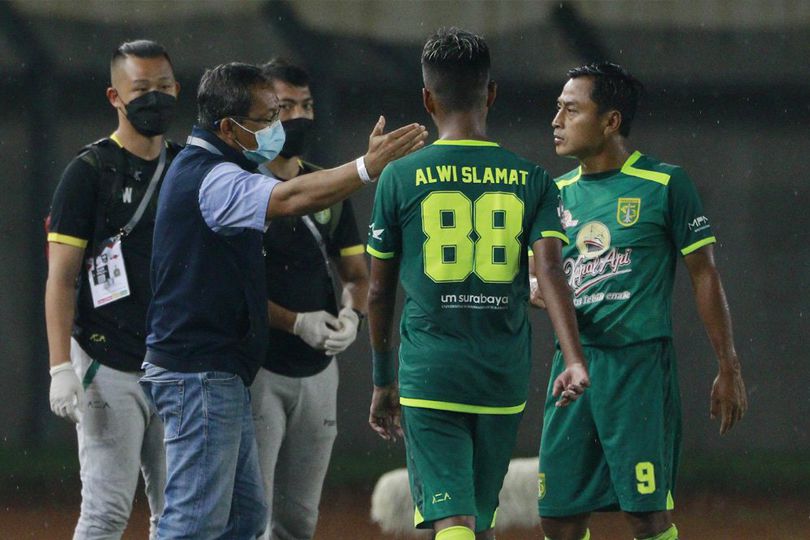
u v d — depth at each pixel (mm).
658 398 17109
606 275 17297
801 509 36844
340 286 41188
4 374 42219
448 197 14633
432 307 14602
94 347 18078
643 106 43625
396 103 43219
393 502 27500
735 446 42906
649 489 16953
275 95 15531
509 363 14672
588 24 43094
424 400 14570
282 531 19594
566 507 17578
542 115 43062
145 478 19047
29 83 42844
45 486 39156
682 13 43156
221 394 15023
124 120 18281
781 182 43281
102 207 17938
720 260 43562
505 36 43156
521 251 14797
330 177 14023
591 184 17734
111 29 42844
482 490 15133
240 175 14625
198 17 42781
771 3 43062
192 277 14945
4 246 42531
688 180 17328
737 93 43312
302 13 42938
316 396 19156
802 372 43125
